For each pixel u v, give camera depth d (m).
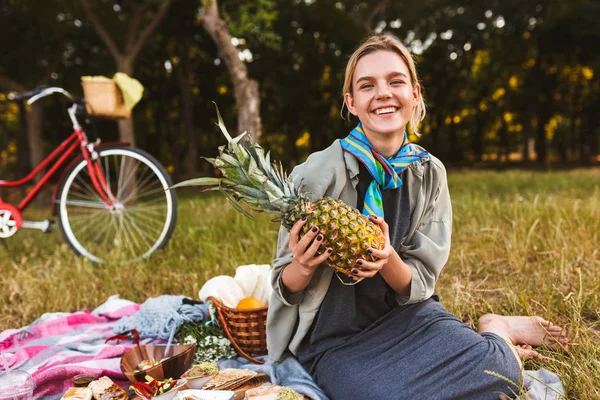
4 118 25.06
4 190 18.61
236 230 5.62
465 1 26.72
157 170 5.21
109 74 17.67
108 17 13.05
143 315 3.36
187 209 7.88
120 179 5.36
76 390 2.47
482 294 3.60
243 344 3.01
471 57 30.17
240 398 2.46
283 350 2.71
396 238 2.54
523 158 30.09
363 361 2.43
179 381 2.43
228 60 9.30
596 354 2.53
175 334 3.20
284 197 2.19
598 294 3.31
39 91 5.05
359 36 21.06
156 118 26.94
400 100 2.44
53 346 3.16
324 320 2.55
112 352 3.00
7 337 3.34
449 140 39.78
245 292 3.32
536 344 2.80
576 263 3.94
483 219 5.77
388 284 2.53
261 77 23.12
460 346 2.32
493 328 2.76
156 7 13.84
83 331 3.44
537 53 28.36
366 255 2.10
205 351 3.02
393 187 2.47
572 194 8.51
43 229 5.13
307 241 2.12
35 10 14.45
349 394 2.37
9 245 6.18
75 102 5.20
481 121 35.94
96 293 4.21
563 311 3.15
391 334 2.50
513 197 8.90
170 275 4.38
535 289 3.48
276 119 27.39
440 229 2.64
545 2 25.33
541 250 4.46
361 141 2.49
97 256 5.23
